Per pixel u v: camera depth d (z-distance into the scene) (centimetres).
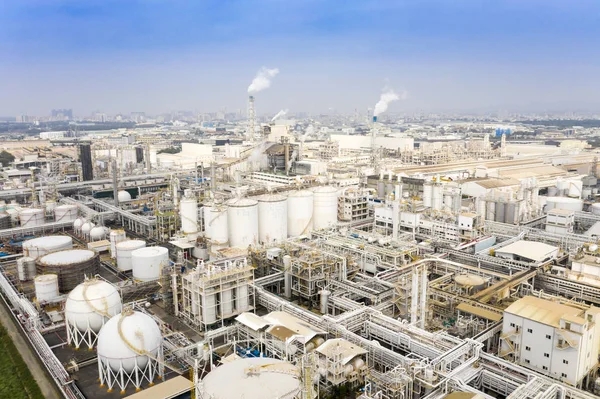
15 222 17288
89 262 11494
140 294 10325
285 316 8262
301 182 19350
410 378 6134
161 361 7212
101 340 7150
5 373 7894
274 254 11056
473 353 6962
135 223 17000
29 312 9075
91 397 6969
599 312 7056
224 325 9162
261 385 5444
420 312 8175
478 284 9012
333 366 6706
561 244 13225
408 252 11581
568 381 6750
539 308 7431
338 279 10394
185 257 13738
